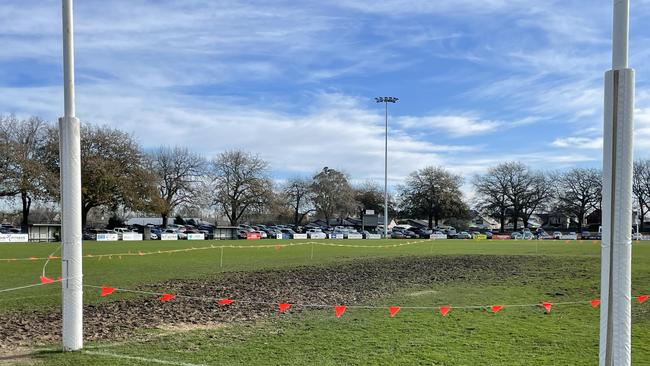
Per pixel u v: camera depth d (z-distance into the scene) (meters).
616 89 5.08
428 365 7.74
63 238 8.27
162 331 10.21
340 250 41.09
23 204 66.38
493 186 104.94
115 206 70.69
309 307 13.22
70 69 8.06
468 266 25.78
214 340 9.39
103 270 23.47
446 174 108.00
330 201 111.25
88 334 9.87
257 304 13.73
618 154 5.07
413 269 24.20
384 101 74.81
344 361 7.96
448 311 12.38
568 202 102.31
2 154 61.44
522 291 16.25
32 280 19.42
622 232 5.05
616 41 5.09
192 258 31.28
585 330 10.20
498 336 9.67
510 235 84.25
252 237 74.31
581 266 25.20
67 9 7.98
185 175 87.88
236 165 93.12
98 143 69.44
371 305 13.60
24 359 7.92
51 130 69.25
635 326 10.52
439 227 111.88
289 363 7.84
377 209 123.25
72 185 8.20
